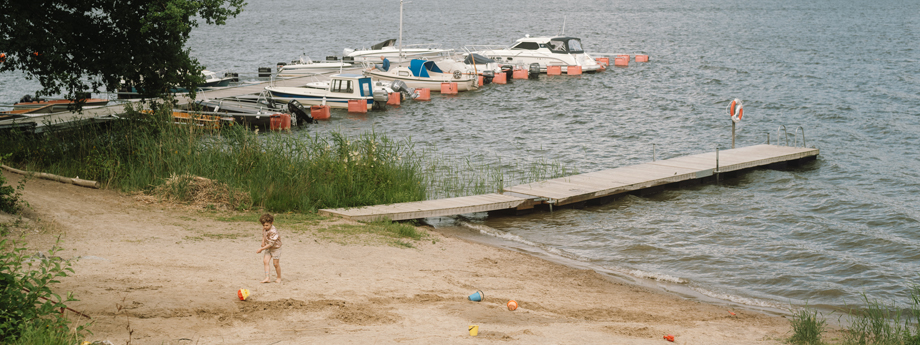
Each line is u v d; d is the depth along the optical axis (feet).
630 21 419.54
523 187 64.28
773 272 44.47
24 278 23.45
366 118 117.19
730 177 73.72
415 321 28.71
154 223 44.68
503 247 50.26
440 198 62.13
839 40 264.52
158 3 59.98
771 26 351.05
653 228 55.01
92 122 78.48
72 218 42.78
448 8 647.56
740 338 30.50
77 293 28.25
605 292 39.45
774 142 95.81
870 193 67.31
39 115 91.76
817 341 29.60
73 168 57.11
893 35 282.36
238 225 46.57
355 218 51.80
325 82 132.05
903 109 117.91
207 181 54.08
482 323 29.04
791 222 56.24
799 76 165.99
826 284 42.01
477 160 83.20
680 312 35.83
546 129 107.04
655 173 69.46
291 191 54.44
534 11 568.82
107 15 62.23
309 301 30.45
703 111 121.90
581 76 173.78
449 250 46.42
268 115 101.09
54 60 58.08
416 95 138.00
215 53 251.60
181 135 61.87
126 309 26.91
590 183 65.51
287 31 374.63
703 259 47.32
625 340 27.89
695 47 252.01
